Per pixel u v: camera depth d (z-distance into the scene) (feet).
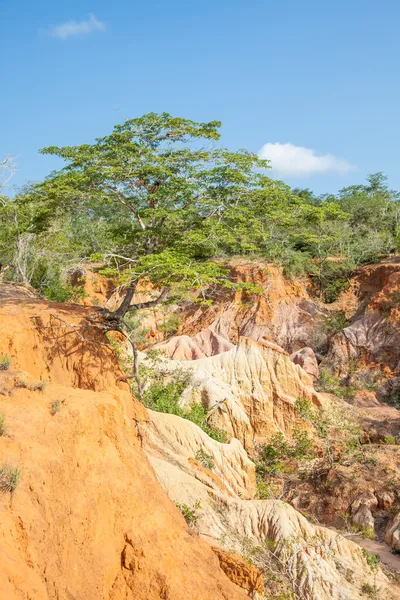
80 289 136.15
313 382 144.15
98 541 34.83
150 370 103.65
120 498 36.81
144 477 40.40
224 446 79.15
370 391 136.77
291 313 168.14
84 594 32.22
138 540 36.04
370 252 181.78
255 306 168.35
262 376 118.52
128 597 34.32
